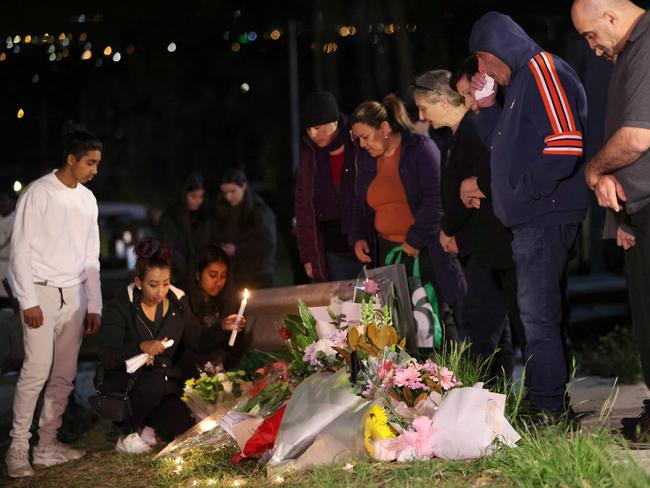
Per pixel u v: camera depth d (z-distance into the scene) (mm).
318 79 14102
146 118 26562
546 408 5258
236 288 9469
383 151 6680
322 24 13828
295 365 5555
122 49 16812
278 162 23266
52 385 6281
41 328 6051
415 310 6480
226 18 15469
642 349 4875
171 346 6488
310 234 7504
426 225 6496
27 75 23922
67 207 6141
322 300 6250
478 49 5230
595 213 12367
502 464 4348
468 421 4594
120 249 19609
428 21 12898
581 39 11766
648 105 4406
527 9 12914
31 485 5781
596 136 9062
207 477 5176
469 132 5816
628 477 3889
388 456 4680
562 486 3973
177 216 9398
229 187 9445
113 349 6305
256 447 5230
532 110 5090
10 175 27266
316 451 4836
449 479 4293
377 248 6953
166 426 6438
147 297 6312
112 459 6152
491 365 6156
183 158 27078
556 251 5242
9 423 7527
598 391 6738
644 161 4547
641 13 4535
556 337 5277
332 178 7391
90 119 26078
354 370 4973
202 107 26141
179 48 24141
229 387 6184
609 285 11531
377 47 13758
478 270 6043
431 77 6004
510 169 5180
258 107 25656
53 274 6094
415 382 4867
